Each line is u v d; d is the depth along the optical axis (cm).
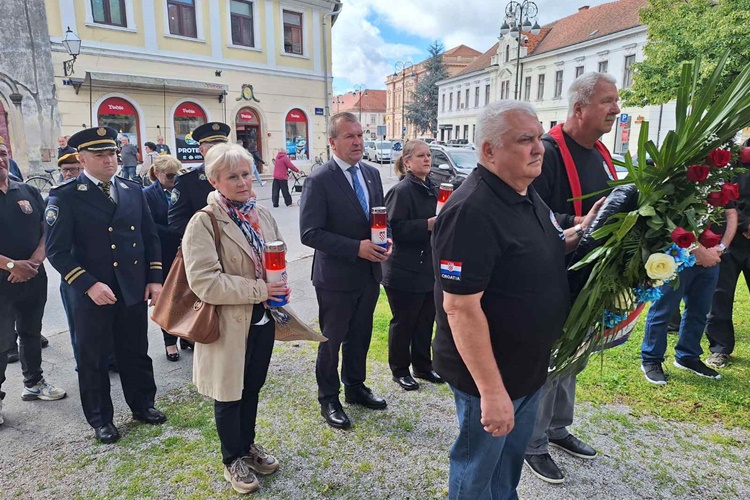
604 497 233
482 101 4197
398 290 325
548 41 3478
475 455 183
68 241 267
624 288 190
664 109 2339
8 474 250
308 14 1975
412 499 234
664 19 1538
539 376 179
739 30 1280
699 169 171
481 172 167
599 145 251
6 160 310
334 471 254
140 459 263
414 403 324
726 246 318
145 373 297
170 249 391
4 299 298
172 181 394
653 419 297
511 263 163
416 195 321
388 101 7381
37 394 327
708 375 346
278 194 1257
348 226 287
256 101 1870
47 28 1366
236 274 225
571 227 220
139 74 1564
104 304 264
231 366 223
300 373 368
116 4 1508
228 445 236
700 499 231
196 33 1692
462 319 160
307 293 564
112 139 280
